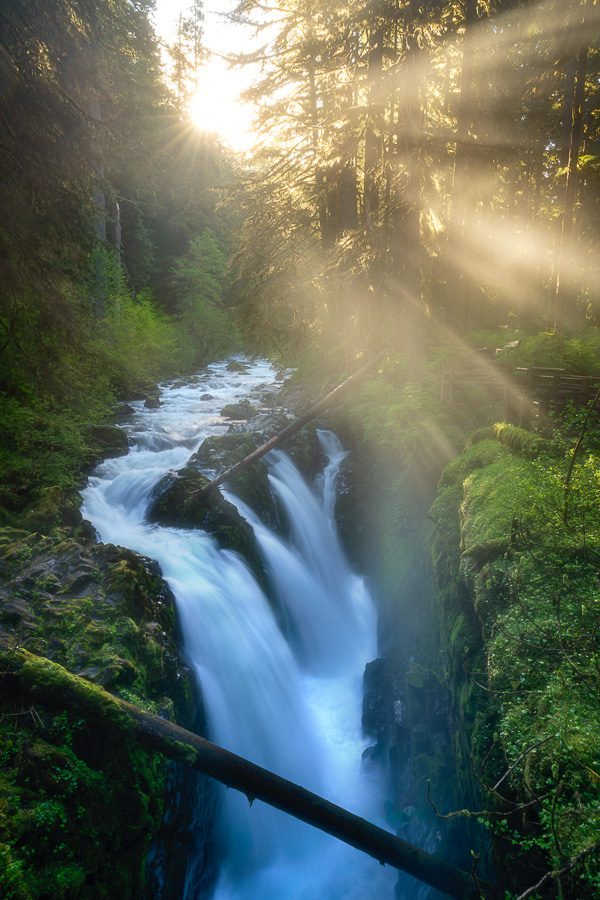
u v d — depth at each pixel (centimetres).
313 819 467
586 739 340
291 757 861
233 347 3769
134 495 1130
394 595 1100
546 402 968
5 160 967
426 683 796
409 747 817
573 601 456
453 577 730
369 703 941
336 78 1612
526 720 387
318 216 1905
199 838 639
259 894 715
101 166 1160
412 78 1377
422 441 1181
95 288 2145
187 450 1391
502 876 384
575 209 2030
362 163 1798
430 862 452
